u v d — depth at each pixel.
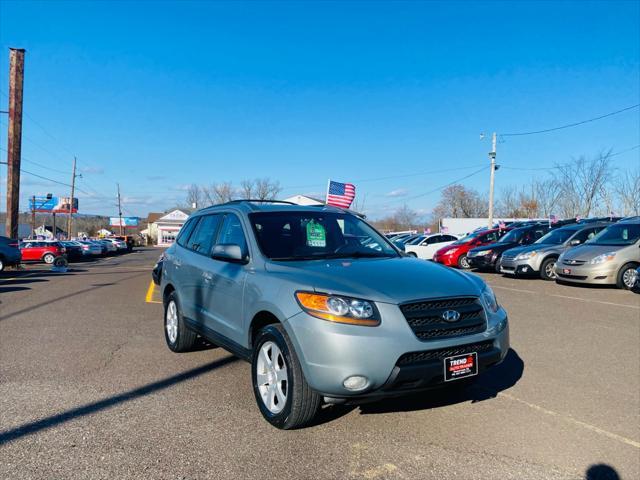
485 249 16.62
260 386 3.82
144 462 3.17
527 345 6.23
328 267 3.82
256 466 3.13
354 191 14.16
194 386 4.68
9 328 7.54
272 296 3.65
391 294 3.35
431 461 3.21
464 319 3.51
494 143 34.38
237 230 4.73
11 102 20.95
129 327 7.62
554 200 46.19
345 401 3.28
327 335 3.20
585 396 4.42
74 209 73.56
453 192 77.06
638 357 5.68
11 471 3.05
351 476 3.02
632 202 35.66
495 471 3.09
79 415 3.96
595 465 3.18
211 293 4.79
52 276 18.38
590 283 11.50
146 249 68.44
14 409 4.09
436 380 3.34
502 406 4.17
